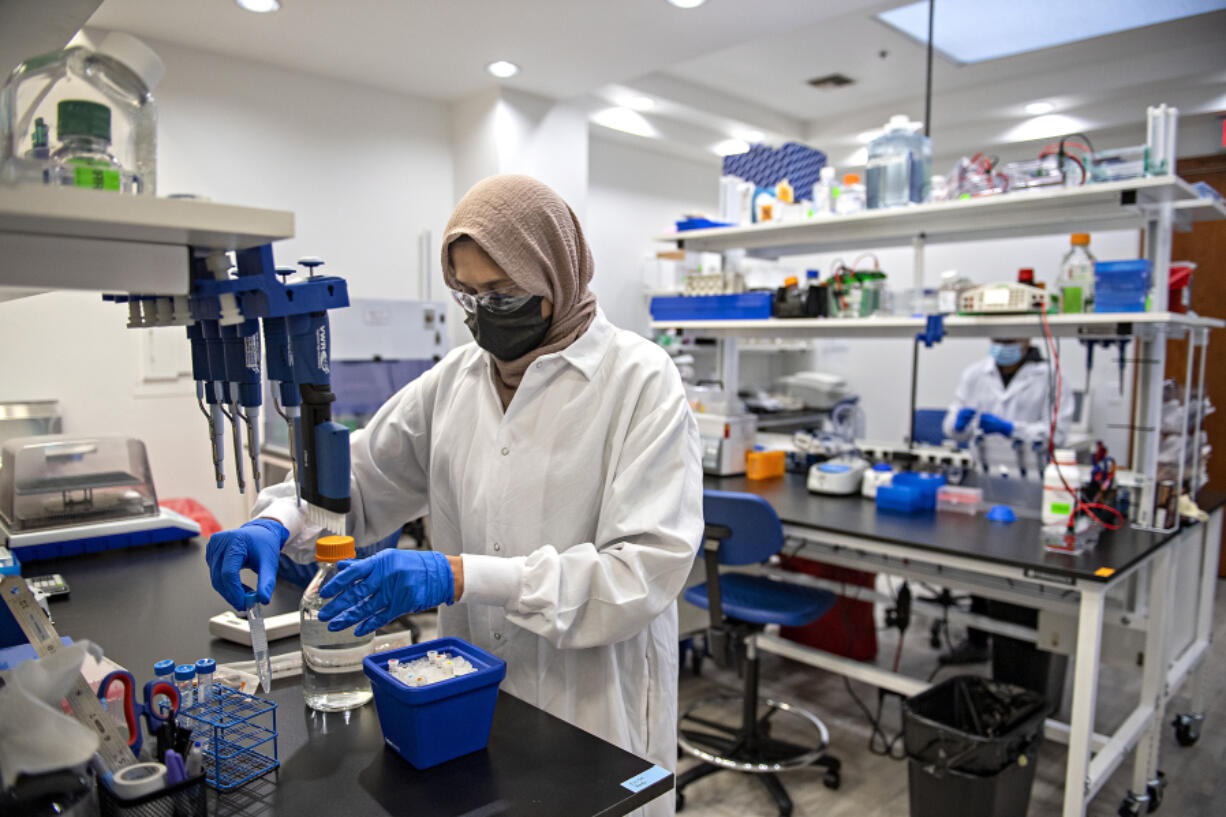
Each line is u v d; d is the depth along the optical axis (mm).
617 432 1160
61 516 1804
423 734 819
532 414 1176
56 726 628
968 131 4801
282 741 888
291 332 880
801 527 2211
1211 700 2873
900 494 2348
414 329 3420
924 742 1838
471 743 867
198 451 3256
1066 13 3434
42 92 660
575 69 3424
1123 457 4547
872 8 3342
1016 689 1986
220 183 3246
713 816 2121
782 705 2461
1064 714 2691
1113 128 4496
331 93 3559
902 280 5414
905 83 4348
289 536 1105
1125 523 2172
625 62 3332
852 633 3088
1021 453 2682
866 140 5066
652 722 1215
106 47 667
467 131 3891
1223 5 3354
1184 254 4387
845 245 3098
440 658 918
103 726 731
